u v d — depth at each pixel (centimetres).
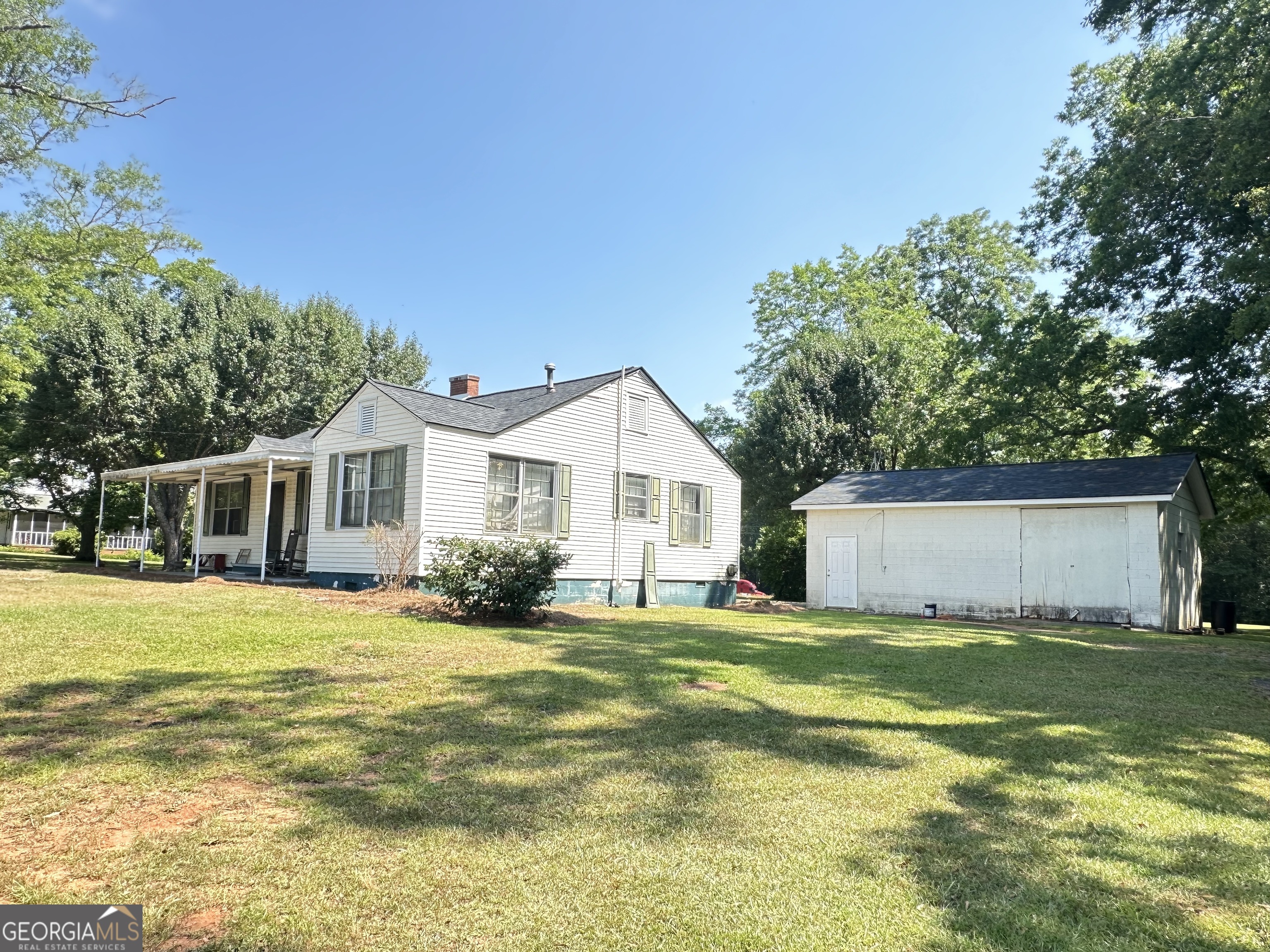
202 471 1888
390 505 1498
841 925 265
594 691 627
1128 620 1574
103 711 518
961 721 579
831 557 2014
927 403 2803
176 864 301
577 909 272
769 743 497
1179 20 1741
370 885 287
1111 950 253
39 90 1695
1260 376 1794
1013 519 1739
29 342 2264
